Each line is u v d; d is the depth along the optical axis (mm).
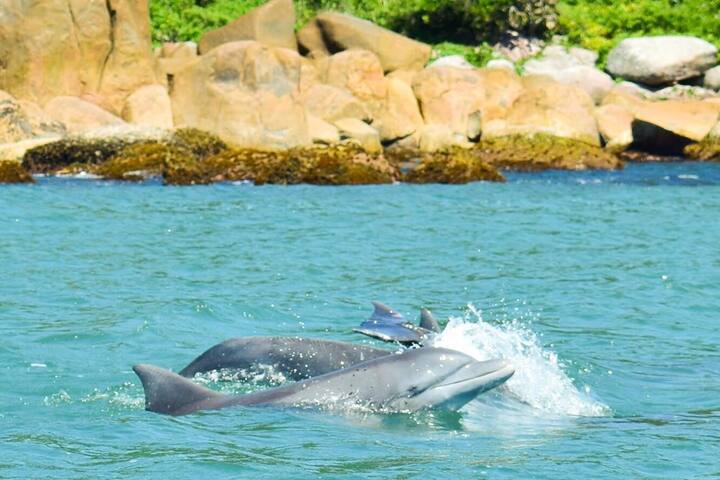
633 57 152875
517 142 124125
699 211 84250
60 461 30141
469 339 42906
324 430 32562
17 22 123000
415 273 59781
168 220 76562
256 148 118562
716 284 57438
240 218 78000
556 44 161375
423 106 135625
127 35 127438
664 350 44625
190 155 106625
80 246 66125
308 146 119938
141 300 51781
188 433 32281
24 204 82562
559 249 67375
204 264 61344
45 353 42344
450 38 164375
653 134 131125
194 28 162625
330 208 83250
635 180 106188
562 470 29828
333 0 169250
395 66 144375
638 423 34750
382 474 29172
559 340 45875
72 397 36719
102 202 84812
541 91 132000
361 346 38875
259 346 39281
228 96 120688
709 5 171375
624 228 75562
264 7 144125
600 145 132625
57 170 107250
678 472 29922
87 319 47844
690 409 36625
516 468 29891
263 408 34156
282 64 122188
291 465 29734
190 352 43156
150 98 123062
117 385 38219
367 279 58094
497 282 57562
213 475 29016
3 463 29953
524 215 80938
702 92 150750
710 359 43312
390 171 101375
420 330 41594
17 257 62125
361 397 34219
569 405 36688
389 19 167250
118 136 110000
